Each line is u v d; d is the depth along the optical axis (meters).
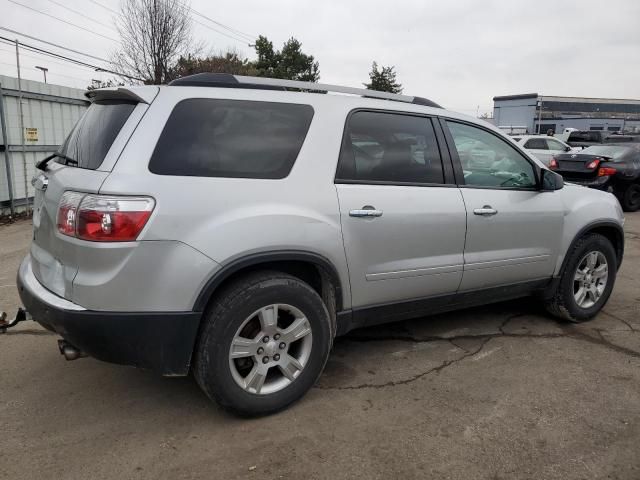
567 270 4.48
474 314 4.88
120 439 2.86
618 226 4.78
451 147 3.84
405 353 4.00
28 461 2.65
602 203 4.70
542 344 4.20
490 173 4.05
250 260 2.86
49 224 2.96
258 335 2.98
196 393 3.38
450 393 3.39
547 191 4.27
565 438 2.91
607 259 4.71
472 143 4.00
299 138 3.17
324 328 3.18
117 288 2.62
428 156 3.72
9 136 10.12
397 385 3.49
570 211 4.44
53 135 11.31
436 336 4.34
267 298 2.93
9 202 10.21
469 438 2.90
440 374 3.65
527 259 4.20
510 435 2.93
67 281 2.73
